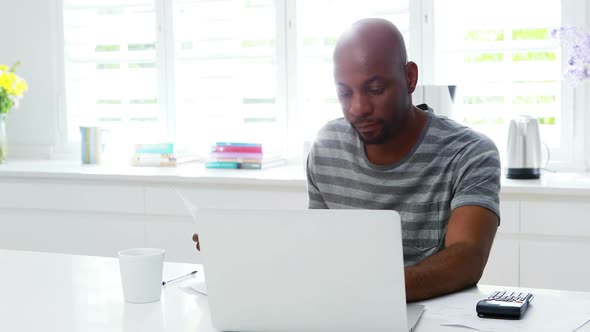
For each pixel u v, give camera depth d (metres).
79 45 3.77
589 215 2.59
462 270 1.43
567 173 3.03
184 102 3.65
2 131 3.63
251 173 3.12
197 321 1.29
